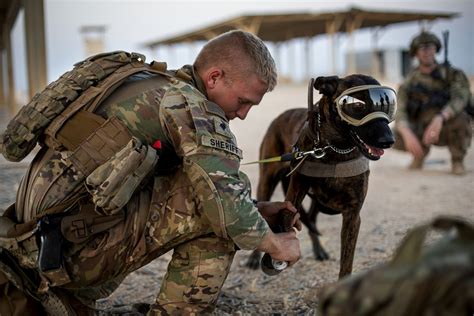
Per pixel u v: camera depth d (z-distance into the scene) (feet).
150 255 8.04
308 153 10.14
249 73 8.07
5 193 20.85
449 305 3.93
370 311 4.08
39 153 8.09
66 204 7.61
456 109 24.13
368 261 12.89
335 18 91.50
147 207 7.96
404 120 24.79
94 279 7.85
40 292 7.65
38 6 38.22
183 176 7.95
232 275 12.51
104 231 7.73
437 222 4.31
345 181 10.19
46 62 38.73
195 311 7.97
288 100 64.34
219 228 7.52
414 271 4.05
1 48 73.41
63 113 7.72
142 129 7.72
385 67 102.83
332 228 16.38
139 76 8.03
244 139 38.47
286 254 8.11
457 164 25.54
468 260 4.01
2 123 42.19
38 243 7.52
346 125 9.71
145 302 10.78
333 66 93.97
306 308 10.45
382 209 18.56
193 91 7.86
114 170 7.25
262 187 13.44
